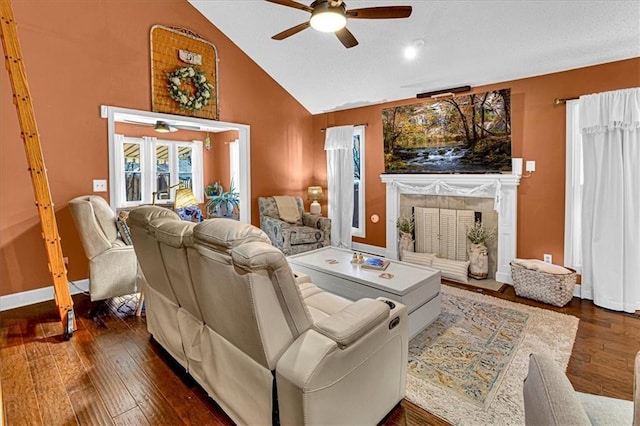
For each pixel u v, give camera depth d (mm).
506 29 3221
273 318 1359
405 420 1767
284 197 5492
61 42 3363
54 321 2902
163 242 1854
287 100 5660
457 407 1867
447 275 4102
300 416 1287
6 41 2373
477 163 4164
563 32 3074
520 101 3811
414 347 2496
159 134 7703
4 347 2451
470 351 2439
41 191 2543
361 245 5629
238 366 1574
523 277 3459
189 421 1741
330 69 4750
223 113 4797
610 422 1066
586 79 3391
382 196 5273
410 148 4770
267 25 4324
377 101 5152
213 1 4195
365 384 1543
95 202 3029
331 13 2367
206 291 1591
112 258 2986
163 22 4086
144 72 3951
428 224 4617
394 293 2500
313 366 1279
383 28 3682
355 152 5660
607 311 3141
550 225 3695
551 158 3645
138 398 1910
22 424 1702
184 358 2064
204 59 4496
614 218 3160
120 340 2568
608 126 3152
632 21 2797
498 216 4008
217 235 1404
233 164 8258
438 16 3318
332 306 2053
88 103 3557
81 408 1823
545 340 2594
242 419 1586
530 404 972
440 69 4039
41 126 3291
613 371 2199
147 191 7570
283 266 1329
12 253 3205
